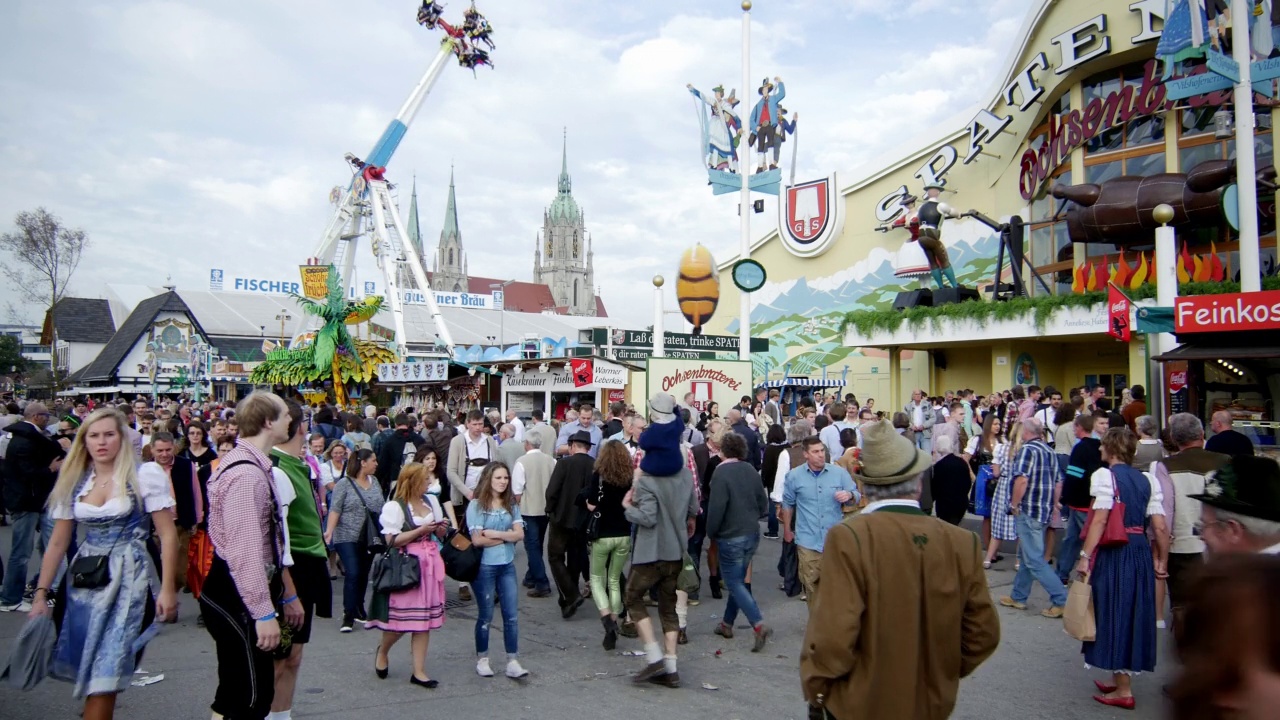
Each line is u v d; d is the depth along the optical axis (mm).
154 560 7766
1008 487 9648
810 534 7691
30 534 8633
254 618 4270
